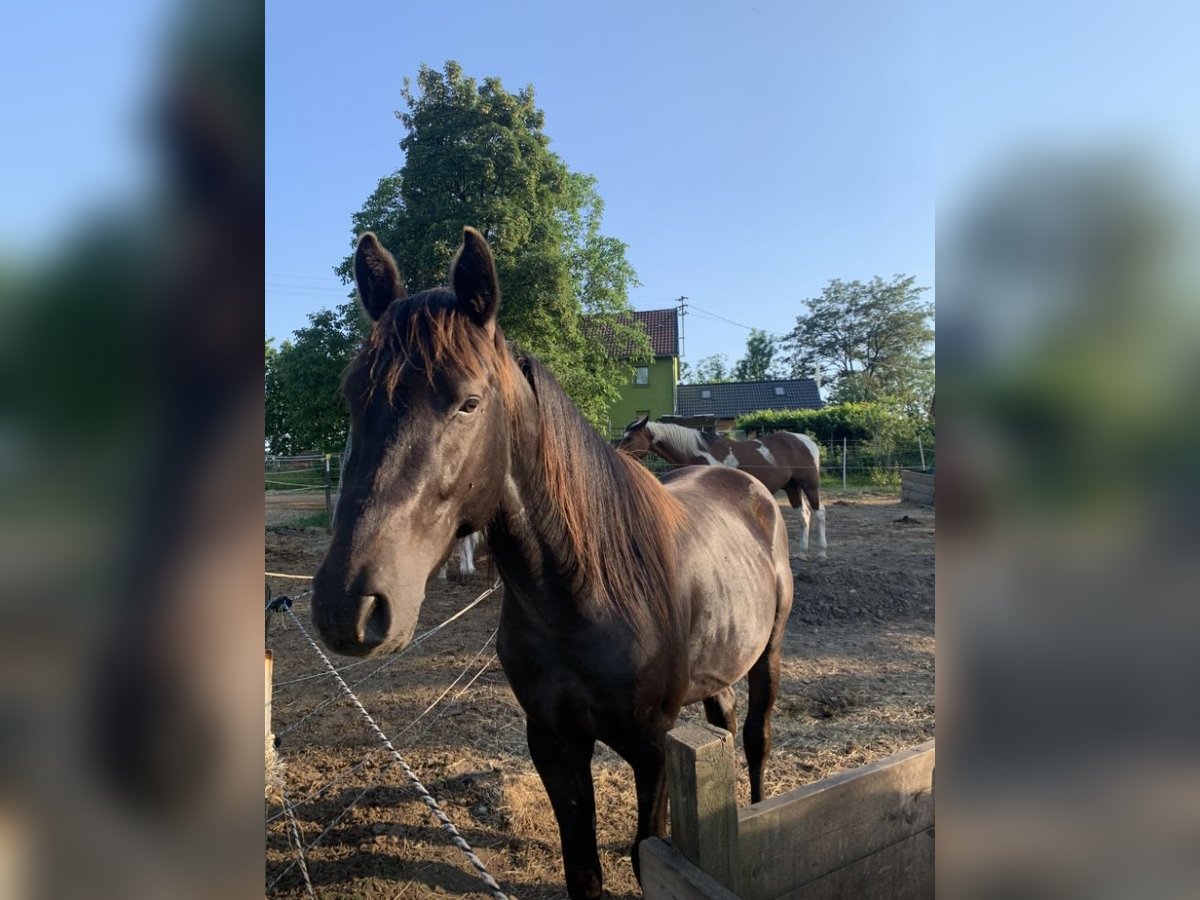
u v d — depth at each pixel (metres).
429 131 15.31
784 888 1.54
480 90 15.85
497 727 4.20
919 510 15.15
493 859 2.91
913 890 1.79
